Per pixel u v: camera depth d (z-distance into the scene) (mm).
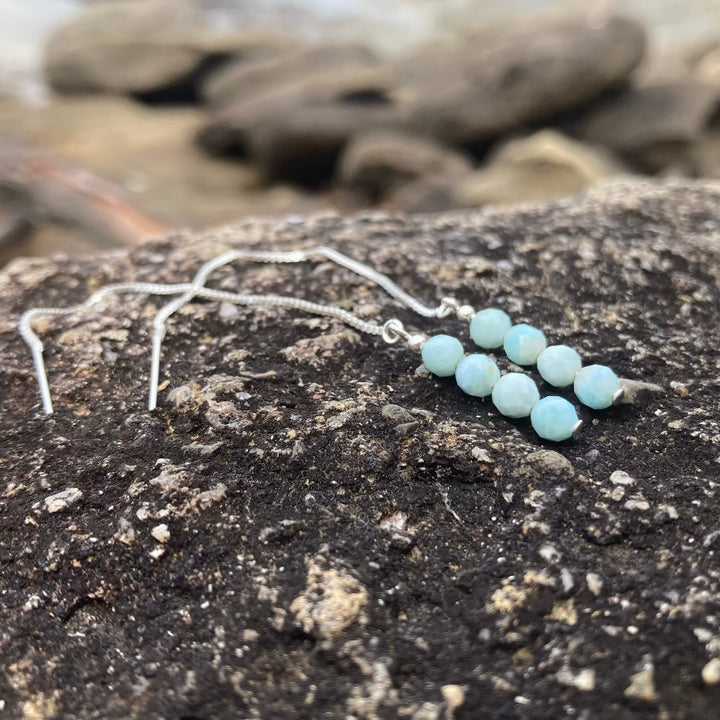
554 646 58
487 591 61
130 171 337
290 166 347
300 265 98
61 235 224
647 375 79
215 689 58
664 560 62
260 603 62
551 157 258
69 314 93
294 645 60
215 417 77
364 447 73
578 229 100
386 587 63
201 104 460
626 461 71
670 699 54
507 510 68
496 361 84
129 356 87
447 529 67
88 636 62
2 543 68
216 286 96
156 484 70
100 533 68
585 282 92
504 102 314
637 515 65
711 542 62
